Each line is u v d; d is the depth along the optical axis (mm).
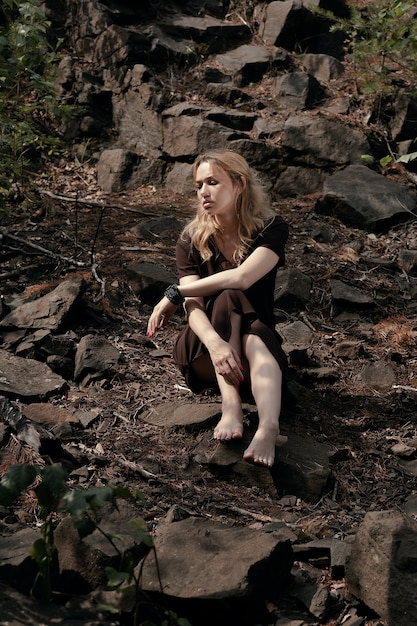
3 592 2834
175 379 4629
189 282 4281
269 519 3549
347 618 3000
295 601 3074
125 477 3760
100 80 7645
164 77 7551
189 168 6977
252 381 3912
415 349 5082
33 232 6156
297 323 5199
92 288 5410
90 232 6211
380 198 6430
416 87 7223
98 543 3004
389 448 4133
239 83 7590
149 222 6250
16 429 3914
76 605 2850
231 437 3834
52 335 4867
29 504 3523
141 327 5129
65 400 4352
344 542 3305
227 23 8094
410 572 2902
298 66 7734
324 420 4328
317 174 6867
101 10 7754
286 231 4258
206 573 2936
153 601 2879
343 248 6062
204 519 3281
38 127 7449
